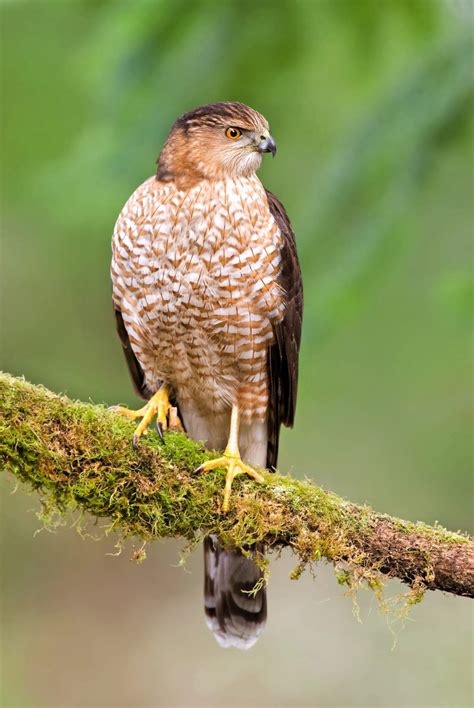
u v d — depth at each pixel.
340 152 10.70
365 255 10.08
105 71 10.91
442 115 10.32
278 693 15.12
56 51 12.10
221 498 7.31
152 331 8.72
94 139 10.88
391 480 14.79
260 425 9.20
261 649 15.80
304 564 7.29
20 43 12.11
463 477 14.51
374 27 10.91
